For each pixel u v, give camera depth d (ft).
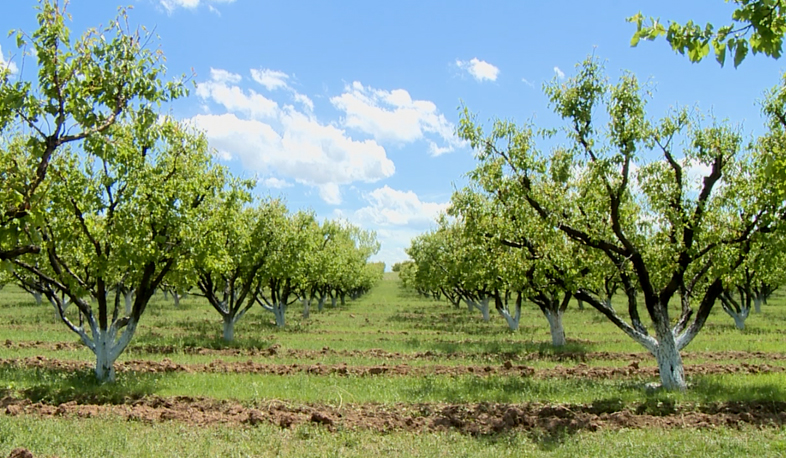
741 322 105.19
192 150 54.75
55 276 55.11
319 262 121.90
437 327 113.91
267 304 115.24
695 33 17.39
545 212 50.55
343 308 188.14
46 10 25.49
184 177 53.01
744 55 16.79
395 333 100.53
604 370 58.13
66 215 48.06
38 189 38.70
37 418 35.94
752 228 47.34
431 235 127.65
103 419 35.81
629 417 37.78
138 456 28.27
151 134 48.93
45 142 25.13
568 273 52.42
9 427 32.63
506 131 51.19
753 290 143.23
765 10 15.89
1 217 23.81
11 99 24.13
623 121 47.50
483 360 66.64
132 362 60.34
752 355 68.74
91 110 25.66
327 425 35.68
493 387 48.67
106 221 49.52
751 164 49.26
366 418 37.50
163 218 49.60
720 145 48.78
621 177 48.29
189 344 78.23
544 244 53.72
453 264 109.29
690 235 49.08
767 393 45.11
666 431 34.53
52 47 25.21
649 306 49.42
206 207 55.62
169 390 46.21
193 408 40.24
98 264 48.55
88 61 27.20
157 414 37.73
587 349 76.54
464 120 51.70
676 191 49.47
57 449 29.09
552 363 64.75
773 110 49.80
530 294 71.51
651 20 17.79
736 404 41.01
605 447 31.27
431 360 66.90
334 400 43.16
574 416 38.68
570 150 49.93
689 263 50.03
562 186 53.83
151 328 100.58
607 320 124.98
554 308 81.56
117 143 28.53
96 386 47.47
